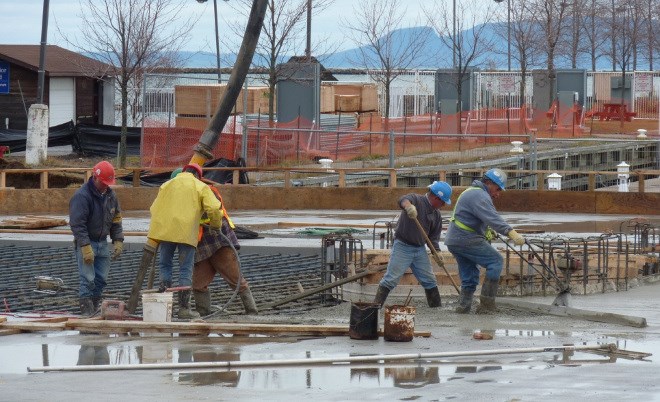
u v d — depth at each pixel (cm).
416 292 1530
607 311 1420
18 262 1909
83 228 1351
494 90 5612
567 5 5600
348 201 3066
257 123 3938
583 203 2958
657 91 5950
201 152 1938
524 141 4206
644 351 1068
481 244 1334
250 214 2912
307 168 3133
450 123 4378
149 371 959
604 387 881
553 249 1667
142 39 4144
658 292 1659
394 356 1008
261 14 1952
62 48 5269
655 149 4131
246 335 1163
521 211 2997
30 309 1453
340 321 1302
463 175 3566
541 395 851
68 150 4300
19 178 3428
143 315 1211
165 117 4222
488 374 942
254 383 907
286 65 4009
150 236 1321
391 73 5328
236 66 1962
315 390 878
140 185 3216
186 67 6269
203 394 864
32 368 962
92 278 1367
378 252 1625
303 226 2545
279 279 1727
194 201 1314
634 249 1905
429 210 1358
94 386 898
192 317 1329
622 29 6181
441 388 883
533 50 5862
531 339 1142
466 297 1367
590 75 5962
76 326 1190
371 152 3691
